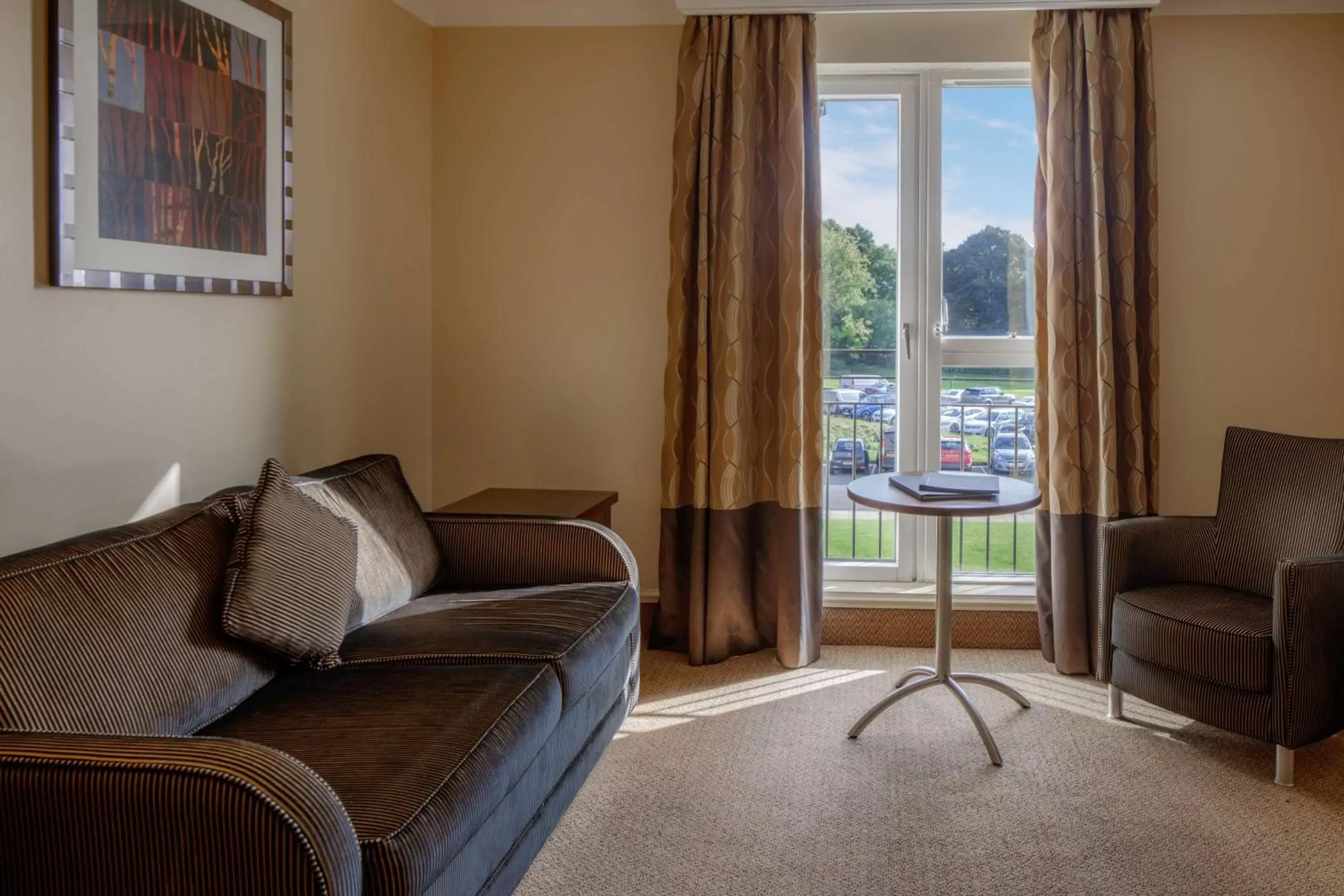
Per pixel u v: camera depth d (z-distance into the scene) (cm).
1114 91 344
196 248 250
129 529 195
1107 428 342
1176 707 280
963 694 290
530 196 384
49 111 206
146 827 132
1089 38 343
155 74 234
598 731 253
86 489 221
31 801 133
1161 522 311
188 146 246
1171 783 262
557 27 379
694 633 358
